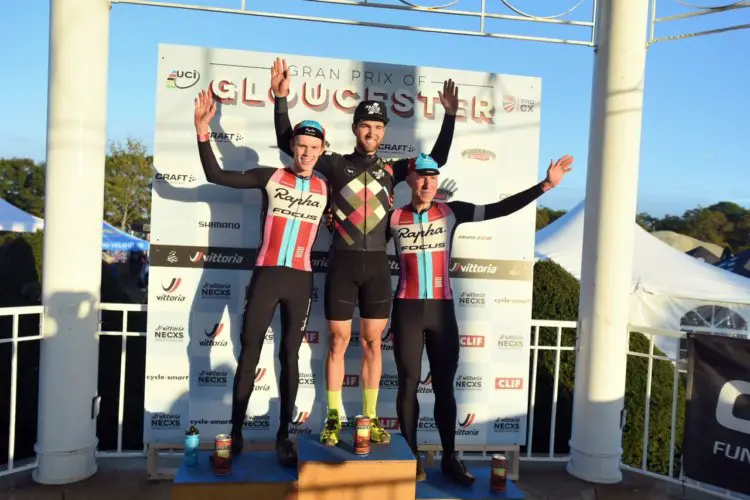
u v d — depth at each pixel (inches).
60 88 123.0
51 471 127.9
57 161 124.1
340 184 124.1
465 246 144.3
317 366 141.1
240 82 135.4
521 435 147.0
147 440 136.3
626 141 136.3
